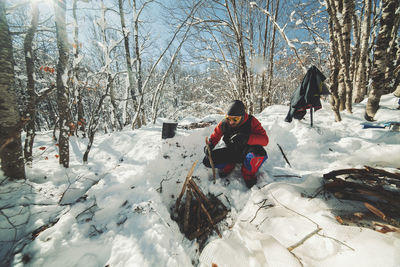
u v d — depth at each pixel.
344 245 0.94
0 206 1.35
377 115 2.56
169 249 1.18
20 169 1.63
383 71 2.21
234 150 1.84
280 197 1.46
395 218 1.05
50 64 4.88
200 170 2.01
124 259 1.12
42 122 10.68
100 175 1.82
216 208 1.65
